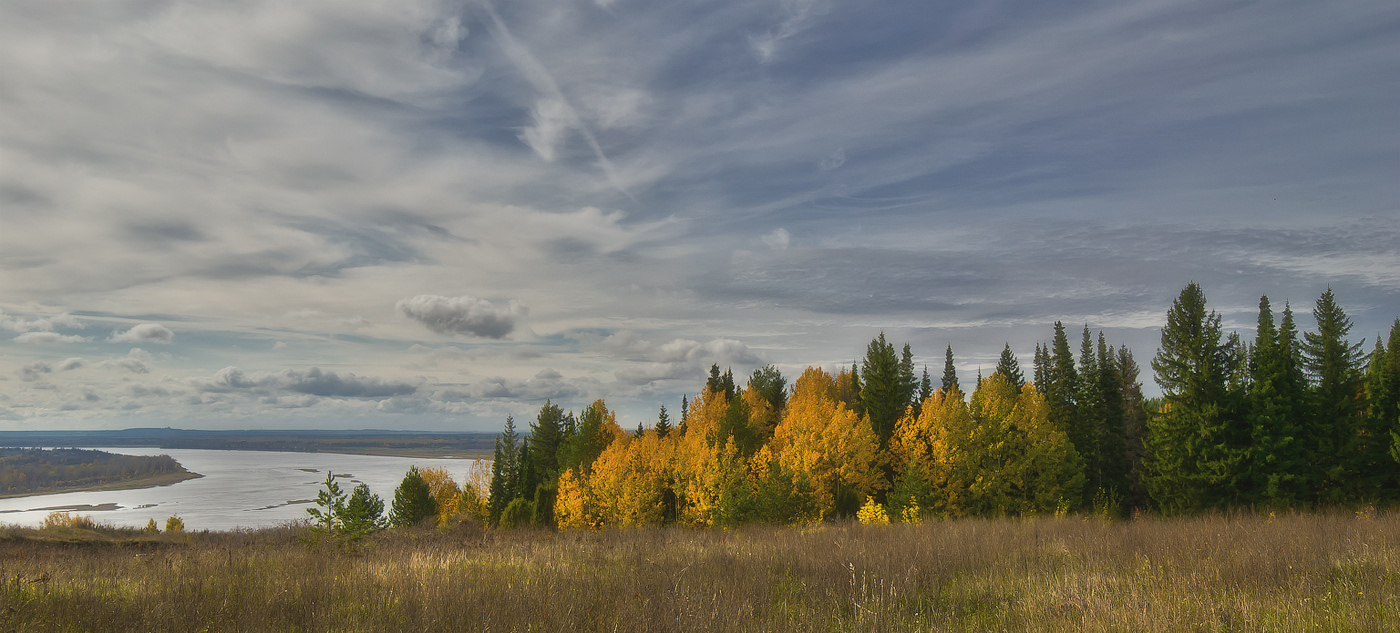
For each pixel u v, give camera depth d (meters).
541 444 80.81
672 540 18.02
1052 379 51.47
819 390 63.72
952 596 9.72
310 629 7.94
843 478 37.91
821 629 8.16
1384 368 34.78
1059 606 8.62
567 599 9.17
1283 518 20.36
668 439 47.88
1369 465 32.78
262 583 10.38
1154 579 9.95
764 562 12.46
